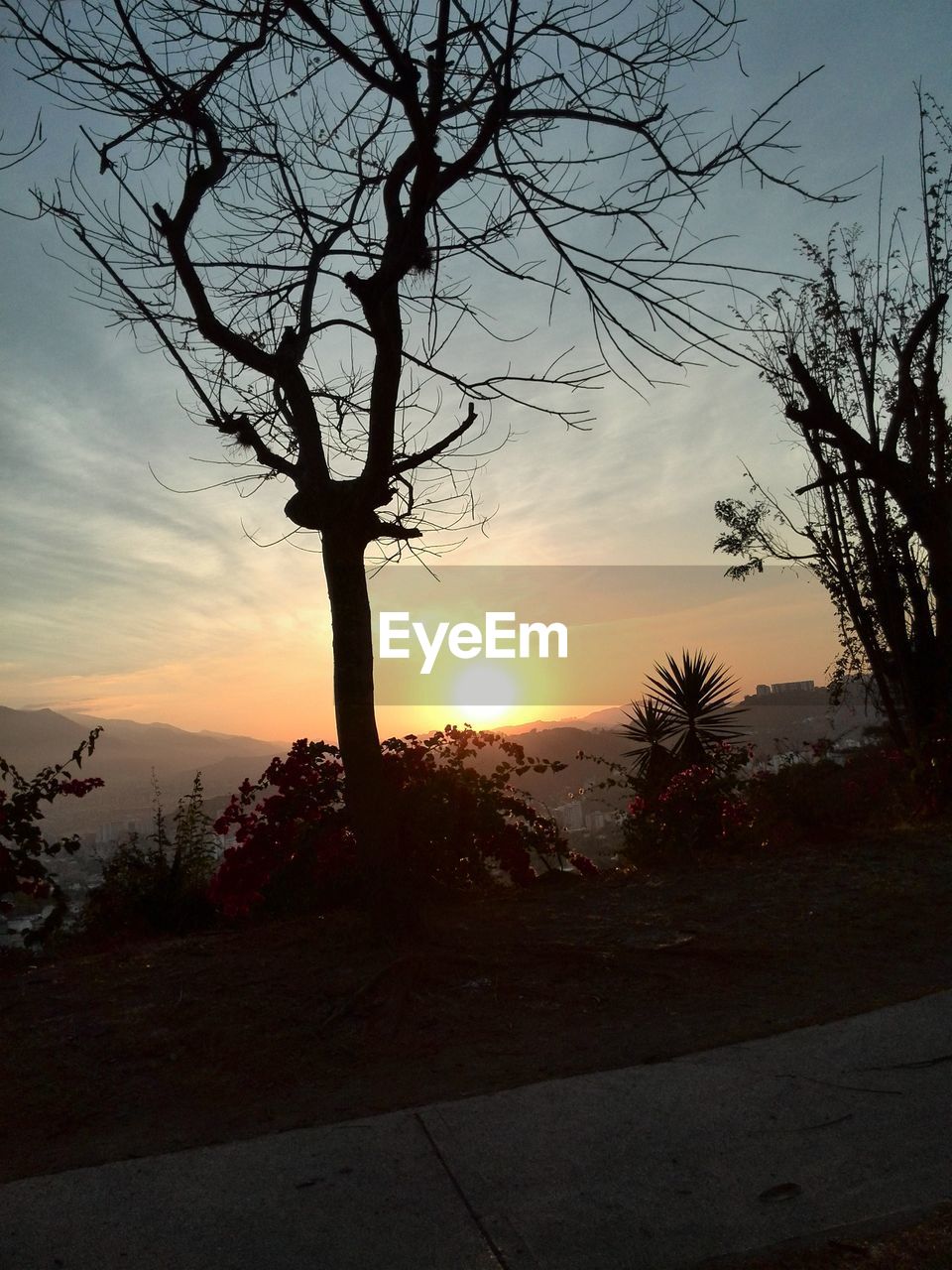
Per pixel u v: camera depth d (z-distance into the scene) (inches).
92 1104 159.0
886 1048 160.7
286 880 308.3
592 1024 187.0
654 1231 110.7
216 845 331.3
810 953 227.9
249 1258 108.8
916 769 478.3
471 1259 106.7
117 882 317.1
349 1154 132.2
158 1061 176.4
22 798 299.4
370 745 235.9
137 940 293.3
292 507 239.6
